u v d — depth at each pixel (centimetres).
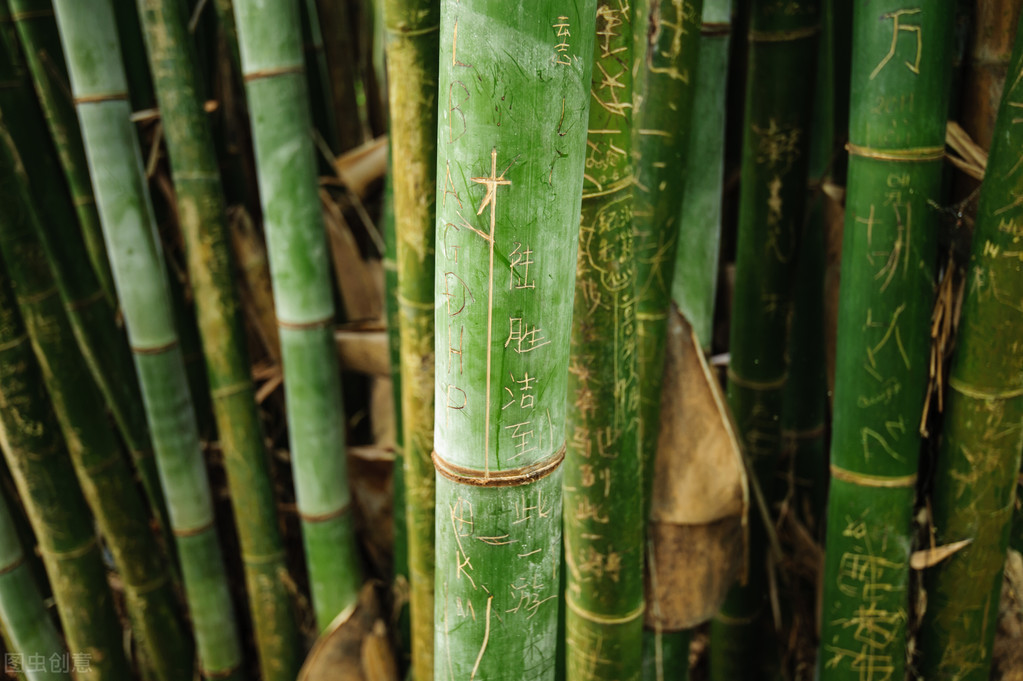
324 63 157
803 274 109
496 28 50
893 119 74
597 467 77
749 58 94
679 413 92
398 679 128
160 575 135
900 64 73
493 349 56
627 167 68
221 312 120
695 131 91
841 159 96
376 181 142
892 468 84
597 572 81
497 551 61
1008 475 83
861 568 88
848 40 93
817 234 106
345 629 122
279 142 105
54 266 122
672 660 106
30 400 114
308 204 109
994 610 89
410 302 89
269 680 138
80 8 107
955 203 87
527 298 56
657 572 97
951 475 85
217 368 122
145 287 118
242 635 150
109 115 112
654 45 79
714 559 96
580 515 79
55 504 119
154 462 138
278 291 112
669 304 88
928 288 80
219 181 118
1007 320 78
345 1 156
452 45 52
